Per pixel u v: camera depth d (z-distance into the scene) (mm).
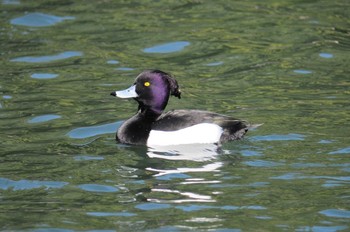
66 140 14375
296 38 19500
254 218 11219
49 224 11141
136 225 11070
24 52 18969
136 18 20922
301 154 13391
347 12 20953
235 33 19828
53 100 16391
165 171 12953
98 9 21547
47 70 18031
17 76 17672
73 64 18359
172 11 21375
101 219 11266
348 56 18516
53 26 20438
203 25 20359
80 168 13102
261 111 15508
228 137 14039
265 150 13641
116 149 13992
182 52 18891
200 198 11898
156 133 14188
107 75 17719
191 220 11195
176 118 14305
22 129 14867
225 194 12023
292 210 11461
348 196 11844
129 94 14617
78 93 16797
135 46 19266
